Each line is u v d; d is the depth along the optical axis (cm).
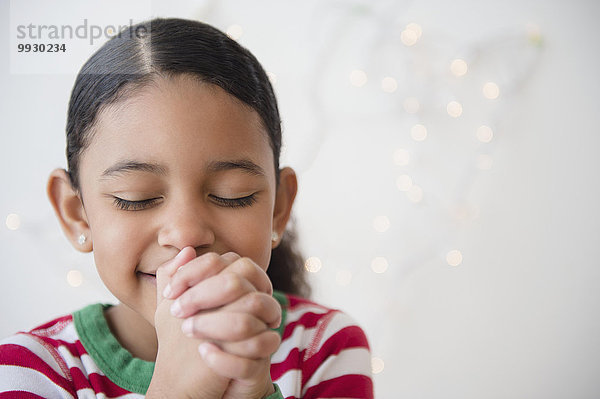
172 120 71
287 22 224
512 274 235
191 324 60
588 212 237
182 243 70
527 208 235
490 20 232
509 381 232
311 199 227
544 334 235
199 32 83
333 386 91
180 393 62
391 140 229
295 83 225
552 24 236
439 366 229
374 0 228
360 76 224
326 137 228
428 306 231
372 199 229
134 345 90
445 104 229
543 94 235
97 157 75
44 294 205
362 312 227
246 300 60
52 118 203
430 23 230
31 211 203
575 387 234
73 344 88
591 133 236
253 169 75
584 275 237
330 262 226
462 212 229
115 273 74
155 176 71
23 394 80
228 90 75
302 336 96
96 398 82
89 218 79
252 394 63
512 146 234
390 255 229
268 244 79
